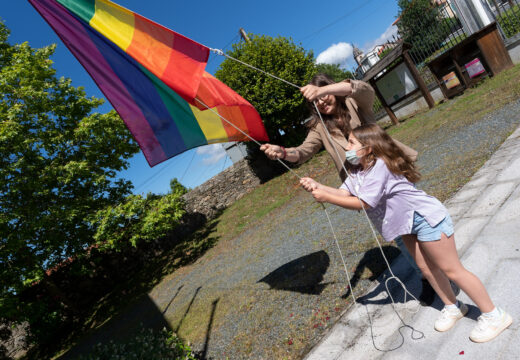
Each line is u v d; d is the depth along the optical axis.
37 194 9.29
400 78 9.97
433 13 10.09
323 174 11.34
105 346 3.09
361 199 1.83
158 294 8.46
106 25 2.37
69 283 12.31
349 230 4.91
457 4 8.98
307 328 3.04
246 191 15.86
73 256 10.50
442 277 1.91
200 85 2.57
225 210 15.02
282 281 4.52
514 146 3.98
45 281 10.70
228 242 9.73
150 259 13.75
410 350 2.02
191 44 2.28
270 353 3.01
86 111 10.69
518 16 8.96
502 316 1.71
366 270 3.42
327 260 4.29
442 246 1.72
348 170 2.36
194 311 5.54
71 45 2.54
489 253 2.38
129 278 12.90
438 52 10.34
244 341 3.54
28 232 8.73
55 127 9.95
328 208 6.94
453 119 7.08
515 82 6.52
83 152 10.30
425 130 7.67
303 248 5.30
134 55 2.36
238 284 5.53
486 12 8.79
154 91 2.72
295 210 8.61
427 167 5.23
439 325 2.00
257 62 14.26
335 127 2.42
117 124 10.46
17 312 8.58
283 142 16.61
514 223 2.55
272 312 3.81
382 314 2.54
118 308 9.50
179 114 2.84
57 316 10.41
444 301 1.98
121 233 10.23
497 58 7.97
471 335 1.79
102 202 10.78
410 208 1.78
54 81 10.03
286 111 14.97
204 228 13.80
